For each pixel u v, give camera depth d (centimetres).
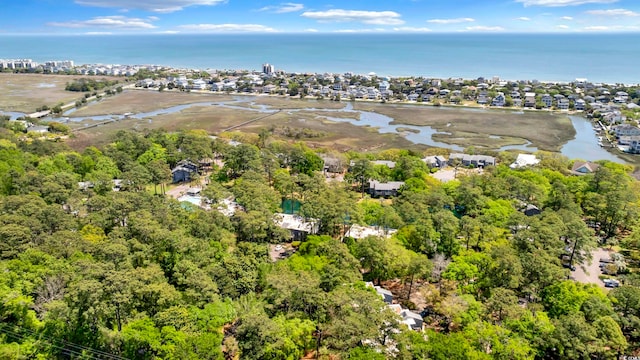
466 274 6309
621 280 6644
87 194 9088
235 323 5203
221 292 5622
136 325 4606
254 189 9262
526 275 6238
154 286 4944
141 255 5912
